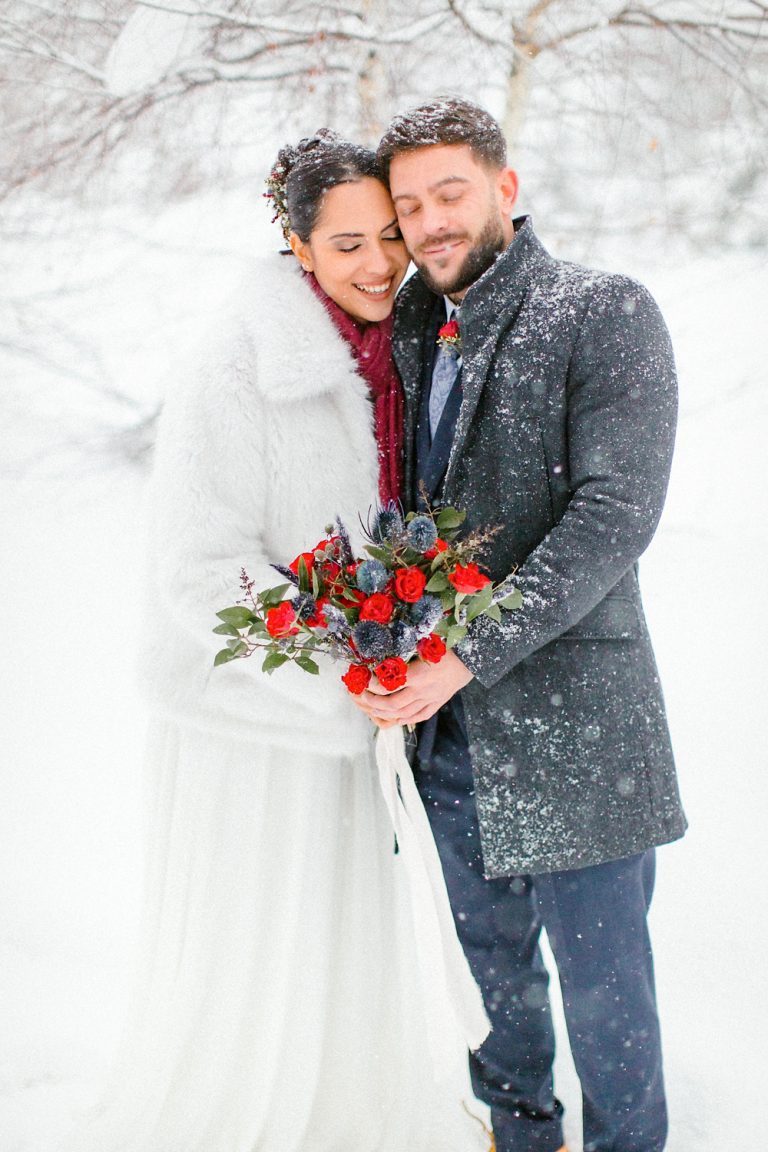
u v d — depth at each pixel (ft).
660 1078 6.43
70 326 18.81
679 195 17.79
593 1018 6.26
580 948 6.22
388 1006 7.11
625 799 6.09
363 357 6.54
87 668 13.89
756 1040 7.92
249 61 15.48
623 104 15.93
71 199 17.95
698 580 14.97
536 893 6.37
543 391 5.97
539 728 6.09
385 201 6.34
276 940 6.76
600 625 6.16
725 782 11.10
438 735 6.67
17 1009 8.52
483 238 6.22
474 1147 7.09
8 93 16.47
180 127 16.76
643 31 15.75
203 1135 6.88
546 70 15.80
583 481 5.96
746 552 15.49
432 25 14.78
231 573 6.21
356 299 6.54
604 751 6.07
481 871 6.73
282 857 6.74
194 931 6.82
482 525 6.19
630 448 5.82
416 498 6.57
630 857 6.25
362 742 6.60
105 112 16.20
